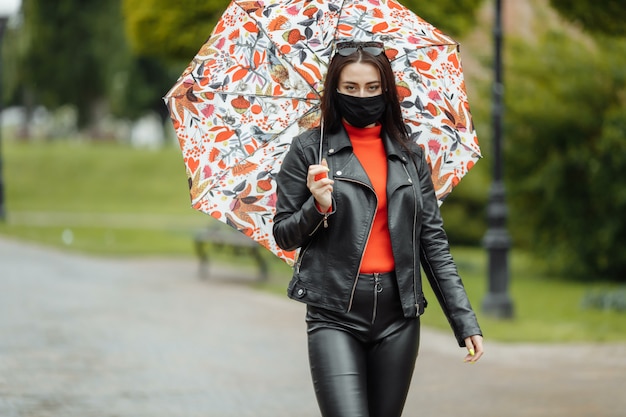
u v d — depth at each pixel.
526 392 16.80
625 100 36.53
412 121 9.52
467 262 44.31
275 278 36.09
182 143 9.41
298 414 14.86
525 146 37.25
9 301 27.30
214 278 35.53
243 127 9.42
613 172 35.94
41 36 95.56
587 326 25.11
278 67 9.41
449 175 9.59
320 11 9.38
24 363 18.53
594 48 38.34
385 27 9.41
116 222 64.56
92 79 100.81
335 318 8.55
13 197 80.25
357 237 8.46
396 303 8.59
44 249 45.22
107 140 111.44
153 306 27.28
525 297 32.66
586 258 37.69
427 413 15.14
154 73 100.69
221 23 9.36
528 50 37.03
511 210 38.47
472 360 8.53
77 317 24.73
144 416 14.53
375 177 8.66
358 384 8.34
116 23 95.69
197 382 17.20
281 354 20.23
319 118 9.43
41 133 135.88
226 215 9.43
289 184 8.68
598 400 16.12
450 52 9.45
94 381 17.08
